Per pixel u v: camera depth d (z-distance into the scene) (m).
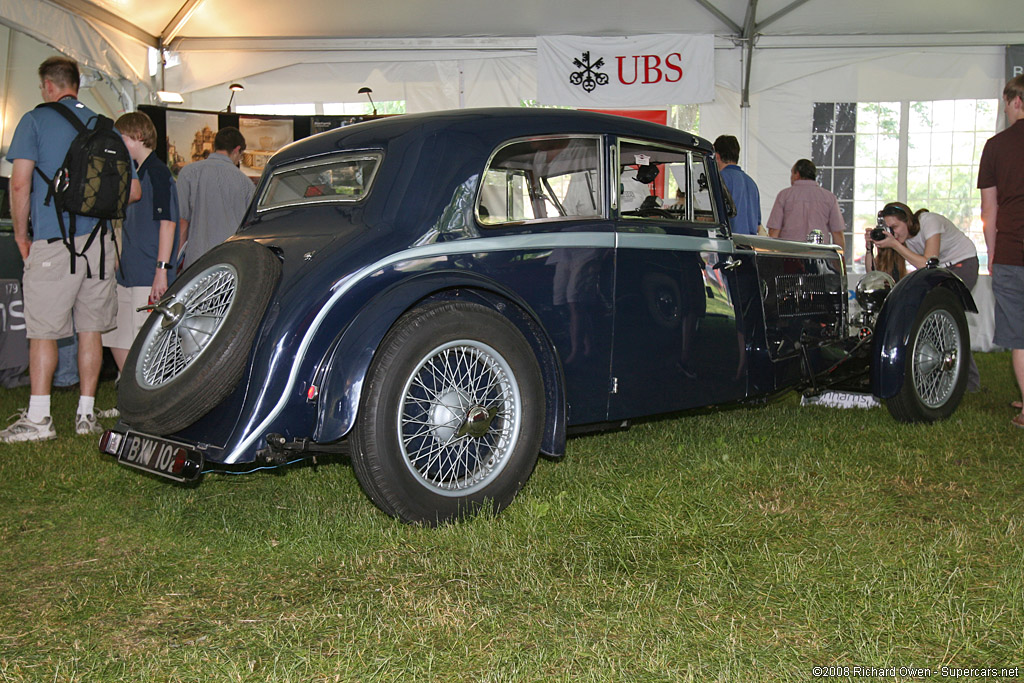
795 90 9.05
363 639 2.22
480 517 3.06
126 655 2.17
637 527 3.04
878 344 4.63
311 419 2.91
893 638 2.18
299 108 8.95
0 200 6.50
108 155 4.55
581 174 3.61
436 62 8.93
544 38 8.79
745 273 4.27
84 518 3.31
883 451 4.11
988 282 9.22
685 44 8.78
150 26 8.11
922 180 9.19
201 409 2.85
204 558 2.86
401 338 2.93
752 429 4.66
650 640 2.19
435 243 3.12
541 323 3.29
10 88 8.30
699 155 4.08
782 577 2.57
